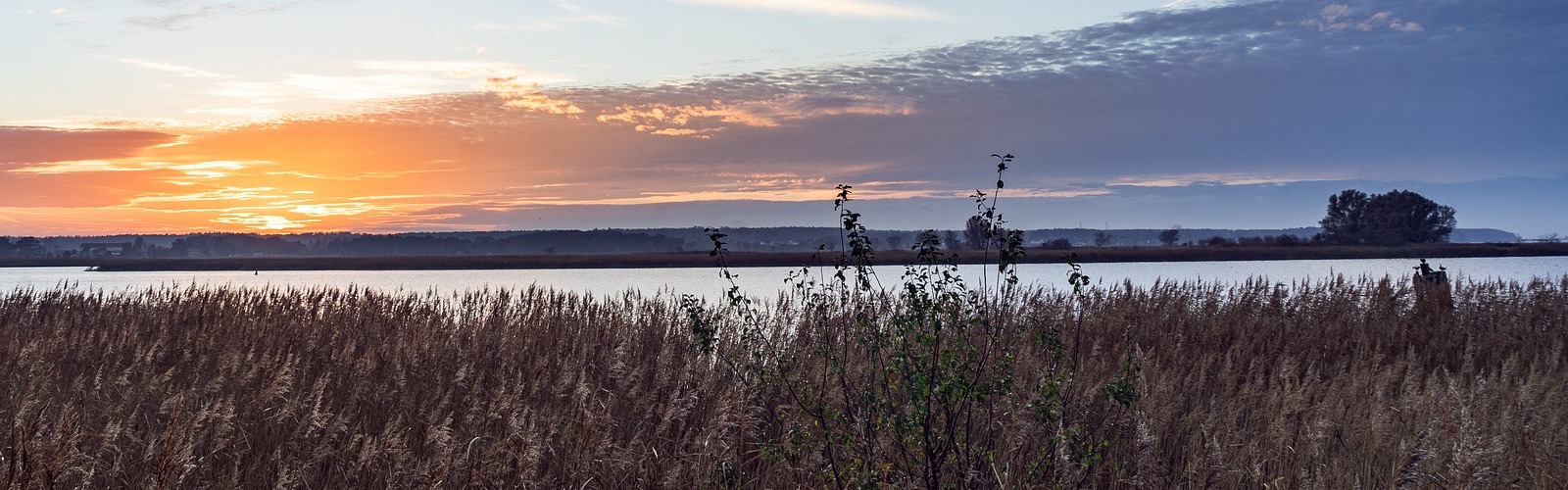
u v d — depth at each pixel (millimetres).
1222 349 15047
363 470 7887
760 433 8703
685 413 8906
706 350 8578
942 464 7328
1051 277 46562
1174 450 8906
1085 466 7352
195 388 9773
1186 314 17578
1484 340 15758
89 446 8281
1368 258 100188
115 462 7711
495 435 8508
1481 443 7711
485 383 10719
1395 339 15922
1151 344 14758
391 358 11258
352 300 16562
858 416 7527
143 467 7684
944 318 7445
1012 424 7805
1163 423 8930
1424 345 15711
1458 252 105125
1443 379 12758
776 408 8547
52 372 10523
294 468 7957
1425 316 18047
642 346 13203
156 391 9641
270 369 10531
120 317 15586
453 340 12906
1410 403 9352
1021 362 9719
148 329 13898
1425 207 117625
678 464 7832
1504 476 7609
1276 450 8445
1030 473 7383
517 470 7629
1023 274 51438
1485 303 18984
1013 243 7285
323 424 8211
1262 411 9703
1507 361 12055
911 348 7465
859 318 7520
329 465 8328
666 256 116500
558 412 9227
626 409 9891
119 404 9164
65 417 7277
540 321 14688
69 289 18672
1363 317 17984
